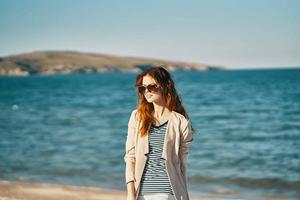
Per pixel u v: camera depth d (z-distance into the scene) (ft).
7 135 77.87
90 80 477.77
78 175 45.24
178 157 13.43
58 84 380.78
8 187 38.24
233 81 337.52
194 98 174.09
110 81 433.48
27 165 50.60
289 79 330.13
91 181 42.47
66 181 42.42
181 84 309.63
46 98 201.46
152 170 13.14
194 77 494.18
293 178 42.98
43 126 91.76
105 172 46.52
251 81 321.73
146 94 13.32
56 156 56.13
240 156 54.80
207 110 124.77
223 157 54.29
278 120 96.22
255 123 92.02
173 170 13.17
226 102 151.12
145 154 13.24
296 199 35.68
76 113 123.03
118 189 39.19
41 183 40.73
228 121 97.40
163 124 13.37
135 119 13.56
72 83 401.08
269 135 73.20
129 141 13.56
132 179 13.30
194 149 60.34
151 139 13.29
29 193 35.91
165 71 13.57
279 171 46.06
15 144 66.90
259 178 43.11
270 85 249.96
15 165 50.55
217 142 66.28
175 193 13.03
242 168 48.03
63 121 101.55
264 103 141.38
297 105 129.18
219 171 46.47
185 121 13.47
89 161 52.49
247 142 66.03
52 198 34.30
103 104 157.38
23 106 154.40
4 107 151.12
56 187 38.42
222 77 468.34
